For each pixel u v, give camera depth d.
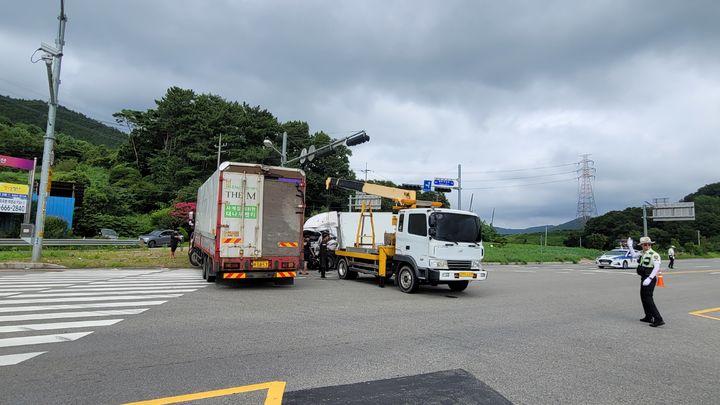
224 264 11.90
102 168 60.78
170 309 8.68
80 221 37.44
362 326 7.55
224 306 9.25
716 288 17.27
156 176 53.75
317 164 56.00
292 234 12.77
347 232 17.36
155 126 58.19
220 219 11.95
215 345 6.01
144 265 19.03
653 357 6.12
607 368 5.47
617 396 4.46
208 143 49.25
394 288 13.87
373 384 4.56
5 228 27.33
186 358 5.36
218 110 51.75
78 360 5.19
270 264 12.39
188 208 40.66
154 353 5.55
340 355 5.66
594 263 41.09
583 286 16.59
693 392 4.66
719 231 84.31
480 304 10.78
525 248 57.66
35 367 4.90
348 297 11.28
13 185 25.88
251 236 12.26
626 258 32.66
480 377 4.91
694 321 9.35
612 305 11.44
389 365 5.26
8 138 62.56
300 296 11.20
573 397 4.38
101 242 27.48
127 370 4.85
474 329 7.61
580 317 9.32
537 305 10.93
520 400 4.23
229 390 4.27
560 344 6.70
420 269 12.30
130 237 39.25
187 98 54.53
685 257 57.94
